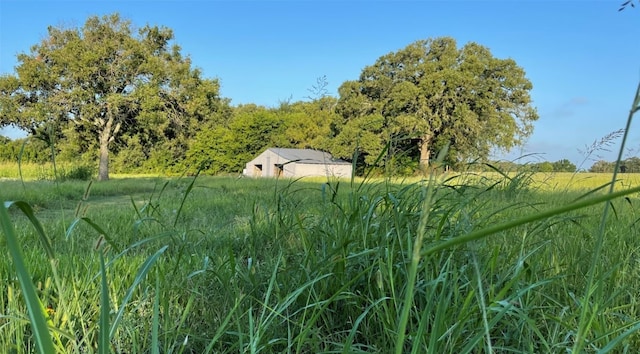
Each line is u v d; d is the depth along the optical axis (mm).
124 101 22766
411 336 1358
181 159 33906
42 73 21250
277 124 38688
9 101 20828
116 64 23094
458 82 31109
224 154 35625
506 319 1530
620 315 1508
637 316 1696
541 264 2027
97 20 23141
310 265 1851
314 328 1558
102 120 23422
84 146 24688
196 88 24953
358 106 34719
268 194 6090
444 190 2324
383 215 1973
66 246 2670
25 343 1521
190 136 26906
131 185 12969
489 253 1826
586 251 2258
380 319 1539
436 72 32906
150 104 22688
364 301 1734
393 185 2377
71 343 1376
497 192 3764
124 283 2062
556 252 2260
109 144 25453
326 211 2344
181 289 1841
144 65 23062
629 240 2762
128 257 2619
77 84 22469
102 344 848
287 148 37312
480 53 35281
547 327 1481
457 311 1454
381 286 1423
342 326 1733
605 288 1761
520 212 3088
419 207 2025
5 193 7281
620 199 4375
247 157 37125
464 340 1355
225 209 5668
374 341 1556
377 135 29328
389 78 35875
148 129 25141
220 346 1509
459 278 1551
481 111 32031
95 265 2117
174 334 1491
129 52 22828
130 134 26766
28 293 621
